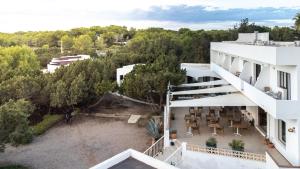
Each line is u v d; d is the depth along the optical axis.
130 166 15.58
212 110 34.06
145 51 80.00
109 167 15.45
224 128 28.86
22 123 27.59
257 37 40.59
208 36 84.62
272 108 19.48
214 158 22.55
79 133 37.56
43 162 28.98
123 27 180.00
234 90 31.58
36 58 99.44
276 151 22.27
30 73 51.41
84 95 43.84
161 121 37.72
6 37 161.25
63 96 41.56
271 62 19.81
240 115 33.03
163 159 22.89
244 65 28.94
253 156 21.39
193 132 27.78
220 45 40.22
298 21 64.25
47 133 38.09
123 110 47.50
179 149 23.53
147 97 42.31
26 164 28.66
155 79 39.69
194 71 48.81
